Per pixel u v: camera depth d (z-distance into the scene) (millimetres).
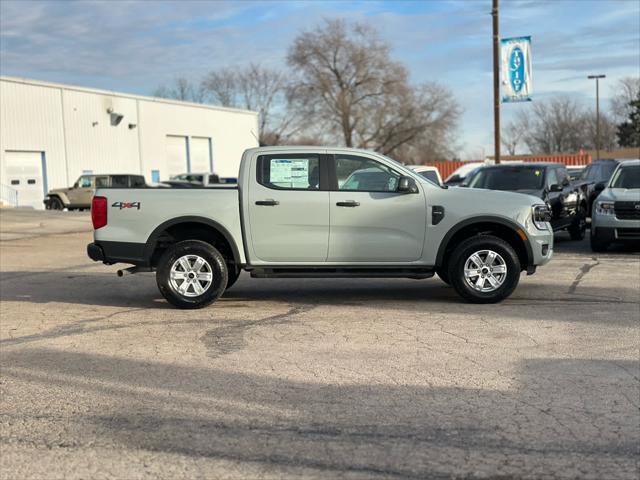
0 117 36281
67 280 11492
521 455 4191
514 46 23141
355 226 8477
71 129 40688
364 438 4477
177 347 6793
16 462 4203
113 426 4758
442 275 9570
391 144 65938
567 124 106000
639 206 13367
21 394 5473
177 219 8508
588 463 4074
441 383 5551
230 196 8516
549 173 14922
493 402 5102
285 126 73562
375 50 64750
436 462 4109
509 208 8539
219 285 8539
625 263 12258
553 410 4922
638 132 91125
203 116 52219
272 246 8508
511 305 8547
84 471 4062
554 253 13898
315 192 8469
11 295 10000
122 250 8594
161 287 8555
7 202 36688
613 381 5535
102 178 34500
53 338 7258
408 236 8523
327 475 3959
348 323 7707
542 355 6285
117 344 6961
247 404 5145
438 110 65188
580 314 7961
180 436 4559
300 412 4961
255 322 7840
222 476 3965
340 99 64562
